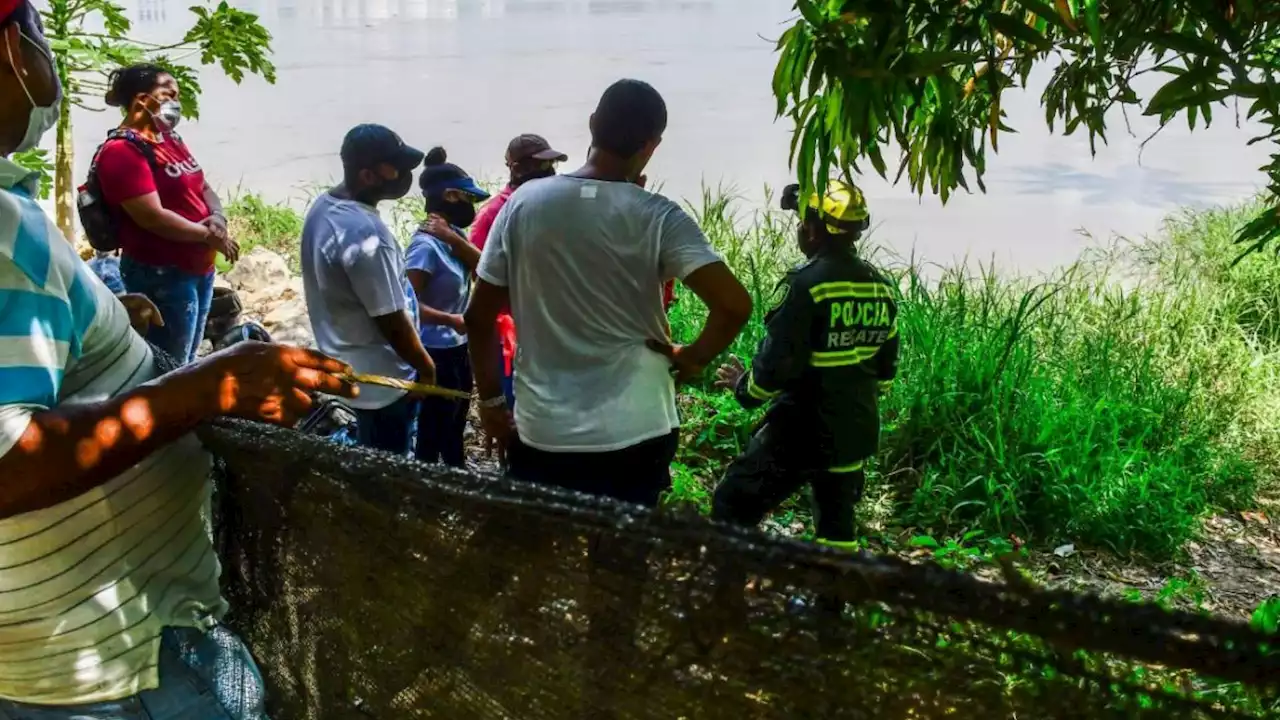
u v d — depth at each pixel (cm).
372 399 395
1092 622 107
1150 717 108
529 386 332
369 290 379
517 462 352
